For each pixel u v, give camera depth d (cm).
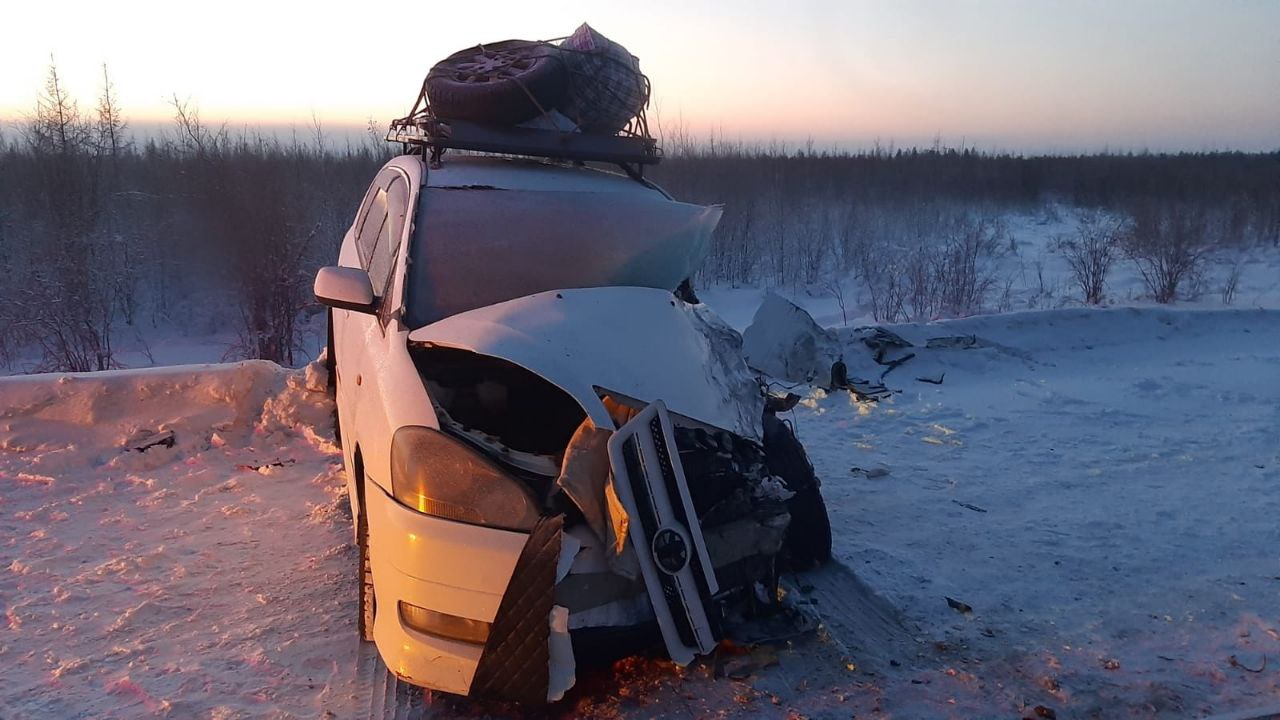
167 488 521
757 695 309
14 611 370
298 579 401
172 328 1567
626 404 306
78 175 1642
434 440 282
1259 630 352
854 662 331
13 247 1553
